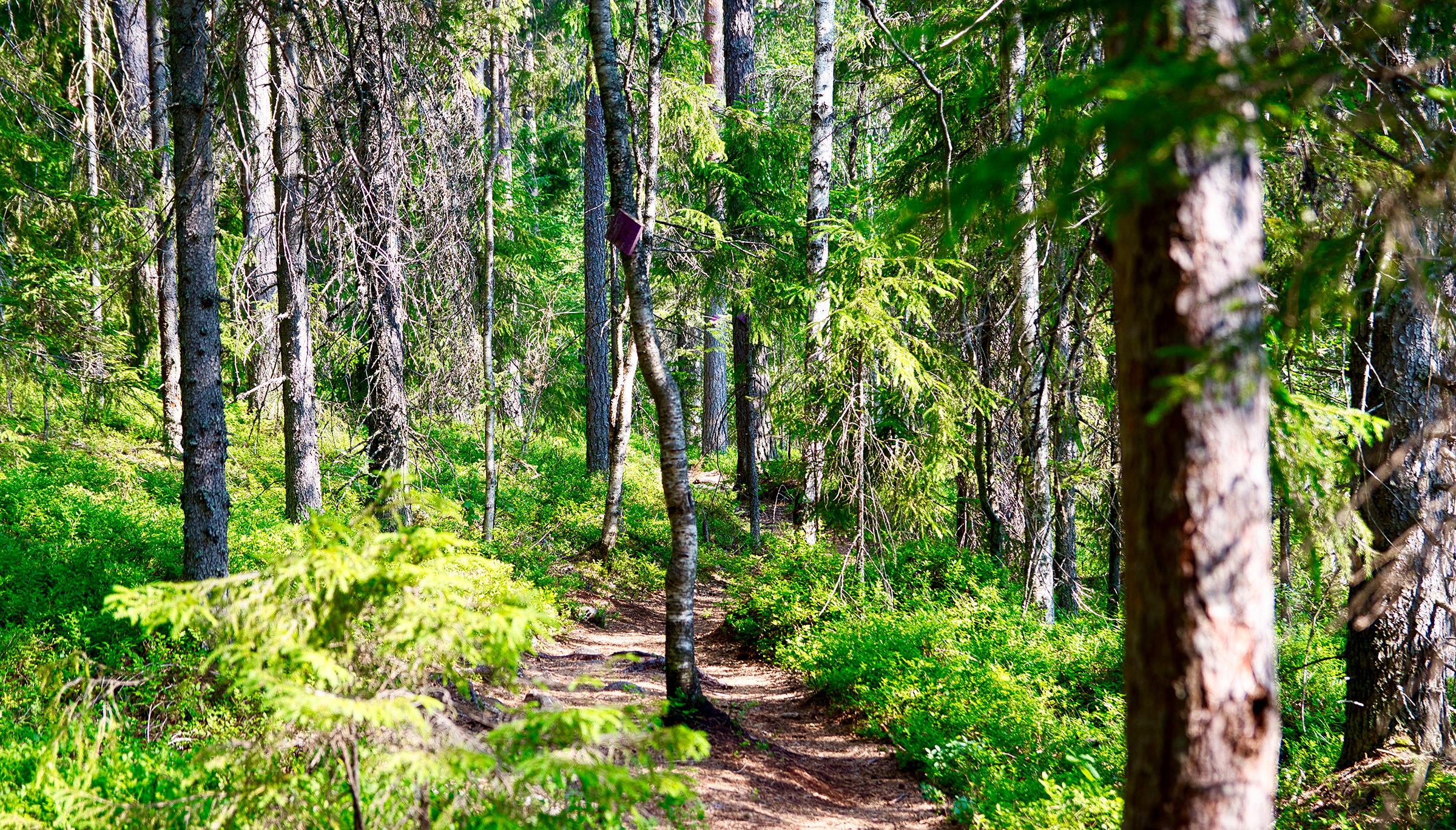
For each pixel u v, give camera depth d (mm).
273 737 3354
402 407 9852
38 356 10203
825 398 10961
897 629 9578
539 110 20172
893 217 2186
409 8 9016
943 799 6953
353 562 3297
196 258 7090
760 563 14414
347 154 7691
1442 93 2672
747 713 9078
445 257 10570
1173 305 2580
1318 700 7230
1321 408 4879
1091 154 2977
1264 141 2811
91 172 12828
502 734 3230
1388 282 3393
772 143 16484
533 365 17078
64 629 6930
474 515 14805
